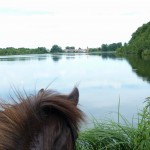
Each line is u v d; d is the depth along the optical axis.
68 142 0.94
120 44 111.94
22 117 0.90
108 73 28.53
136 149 3.66
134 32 89.06
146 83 19.91
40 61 54.28
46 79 21.91
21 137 0.87
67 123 0.97
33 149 0.87
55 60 57.97
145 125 3.72
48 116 0.95
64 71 31.23
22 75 25.80
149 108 4.25
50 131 0.91
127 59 57.12
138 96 14.25
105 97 14.38
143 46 75.00
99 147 3.87
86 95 15.23
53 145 0.90
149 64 38.62
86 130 3.91
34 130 0.90
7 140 0.85
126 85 19.25
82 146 3.84
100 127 4.00
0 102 0.98
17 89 1.25
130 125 4.11
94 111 9.77
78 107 1.05
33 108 0.94
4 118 0.89
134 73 27.67
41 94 1.00
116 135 3.87
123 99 13.40
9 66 40.00
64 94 1.07
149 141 3.59
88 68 35.50
